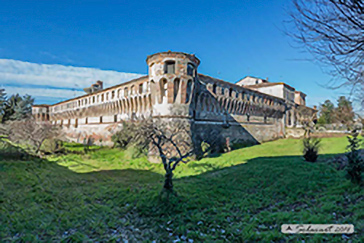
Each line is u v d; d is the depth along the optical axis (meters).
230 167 19.88
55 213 9.42
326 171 15.54
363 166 11.70
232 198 11.80
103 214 9.68
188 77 23.98
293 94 57.38
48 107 62.66
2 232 7.21
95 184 15.00
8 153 22.06
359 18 3.77
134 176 17.69
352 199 9.68
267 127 46.66
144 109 33.19
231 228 8.19
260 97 44.22
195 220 8.98
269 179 14.62
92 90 57.22
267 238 7.00
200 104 30.70
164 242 7.32
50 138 28.67
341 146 27.30
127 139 30.61
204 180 15.17
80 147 36.25
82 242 7.11
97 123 43.72
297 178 14.28
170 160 11.75
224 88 35.34
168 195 10.94
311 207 9.71
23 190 12.10
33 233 7.48
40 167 19.03
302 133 48.53
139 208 10.30
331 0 3.88
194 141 25.61
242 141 39.22
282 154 26.61
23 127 27.00
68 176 17.30
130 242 7.30
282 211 9.84
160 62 23.86
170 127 22.58
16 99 60.12
